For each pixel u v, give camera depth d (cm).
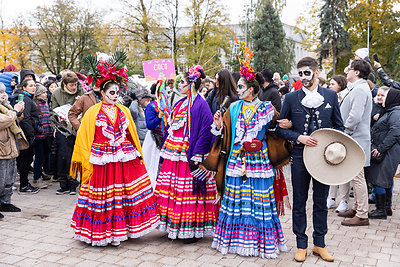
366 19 2692
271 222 411
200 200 442
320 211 404
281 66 3522
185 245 442
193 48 2667
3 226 497
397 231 493
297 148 402
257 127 403
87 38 3144
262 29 3481
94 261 396
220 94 479
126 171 434
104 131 422
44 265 385
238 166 409
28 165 664
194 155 427
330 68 2833
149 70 600
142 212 442
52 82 813
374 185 541
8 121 510
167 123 468
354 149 383
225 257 409
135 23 2731
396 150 528
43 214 551
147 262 395
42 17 3097
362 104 508
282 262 397
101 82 434
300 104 397
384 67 2744
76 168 441
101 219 425
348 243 450
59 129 640
